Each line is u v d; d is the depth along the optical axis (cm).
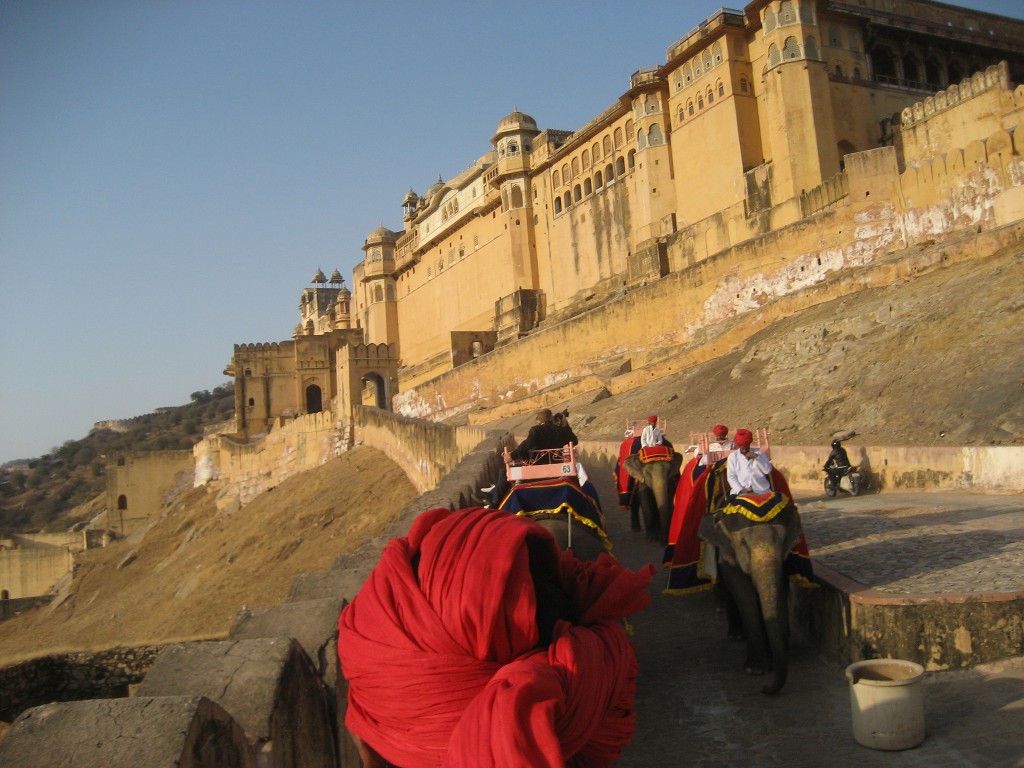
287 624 461
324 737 420
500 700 258
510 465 906
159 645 984
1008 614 650
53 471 13938
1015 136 3088
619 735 315
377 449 4625
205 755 299
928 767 515
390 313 8962
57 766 276
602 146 5806
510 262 6631
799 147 4256
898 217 3516
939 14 4969
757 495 724
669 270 5012
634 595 353
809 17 4366
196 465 7069
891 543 988
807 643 791
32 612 5350
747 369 3344
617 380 4372
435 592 292
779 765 545
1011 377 2050
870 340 2816
